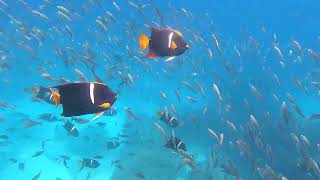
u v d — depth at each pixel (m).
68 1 16.19
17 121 13.17
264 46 23.58
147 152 11.11
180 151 6.68
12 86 15.98
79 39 18.59
